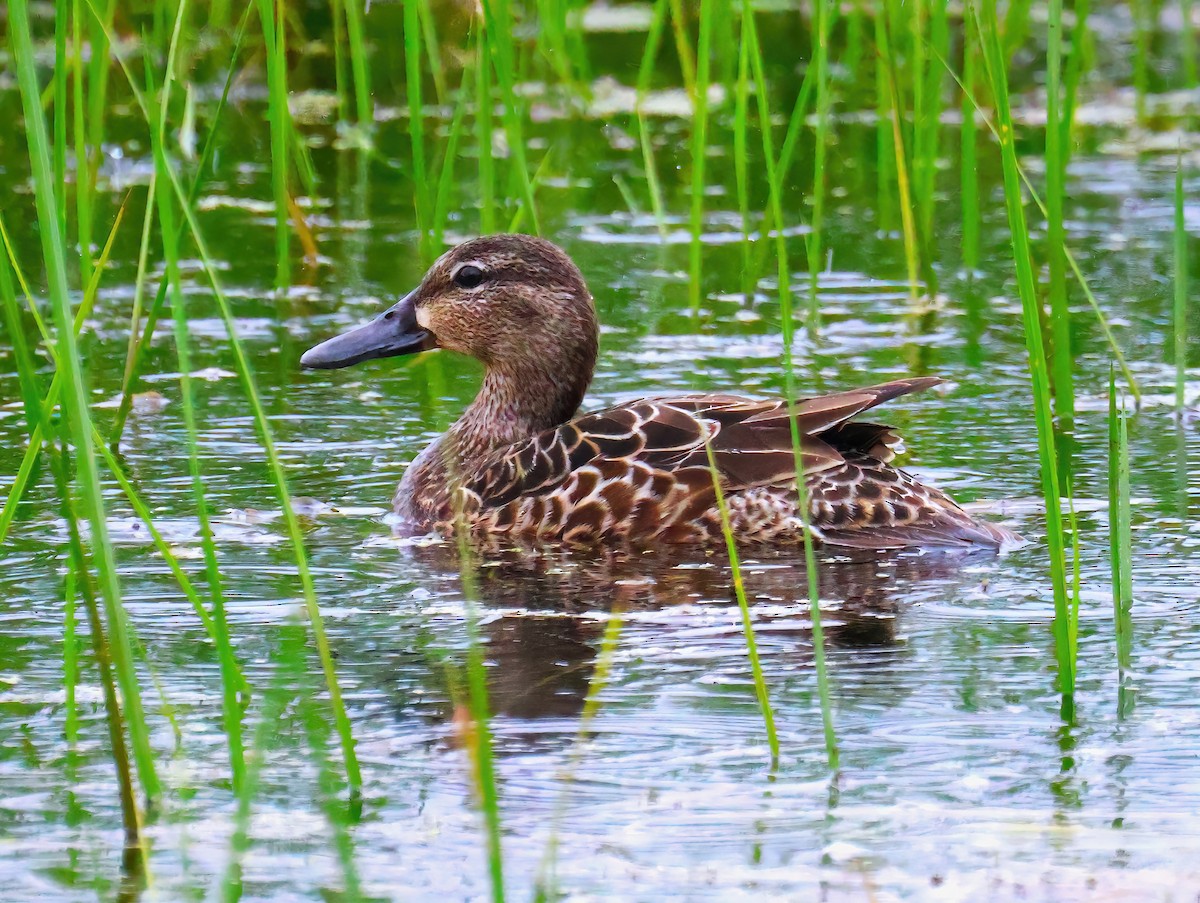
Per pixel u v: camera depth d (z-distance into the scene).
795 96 27.23
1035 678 9.01
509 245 13.80
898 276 19.62
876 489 11.52
